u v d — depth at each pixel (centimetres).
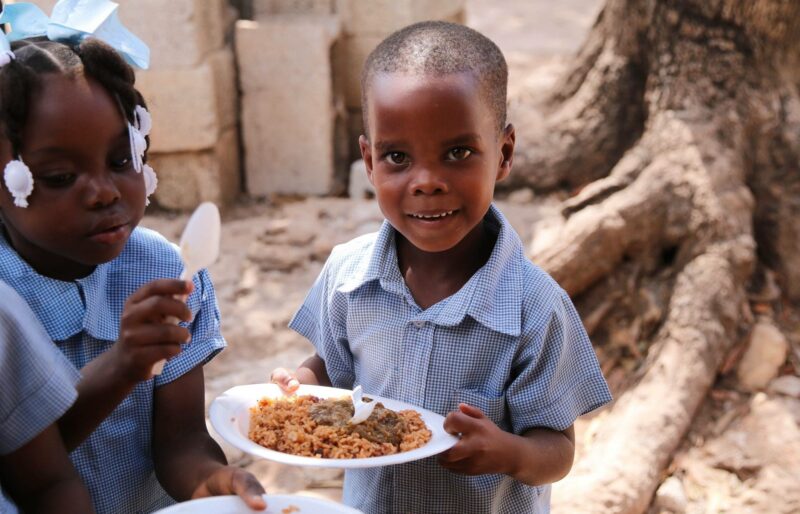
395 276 196
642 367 372
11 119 148
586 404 203
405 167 180
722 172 402
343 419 175
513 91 607
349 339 206
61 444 156
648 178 411
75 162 152
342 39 586
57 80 149
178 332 147
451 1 591
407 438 169
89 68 153
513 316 189
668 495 318
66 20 166
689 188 400
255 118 569
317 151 571
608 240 395
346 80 598
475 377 193
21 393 149
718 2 419
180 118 522
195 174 538
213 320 186
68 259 168
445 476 197
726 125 417
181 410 181
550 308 189
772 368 371
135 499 181
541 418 191
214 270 469
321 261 486
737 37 423
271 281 464
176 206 545
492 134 182
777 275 407
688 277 384
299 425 174
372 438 170
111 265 179
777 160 420
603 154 512
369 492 204
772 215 414
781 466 325
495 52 189
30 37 170
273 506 150
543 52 947
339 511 148
